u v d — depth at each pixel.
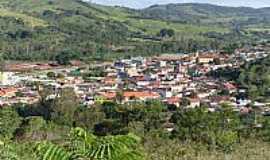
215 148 11.62
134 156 2.99
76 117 36.16
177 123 26.36
